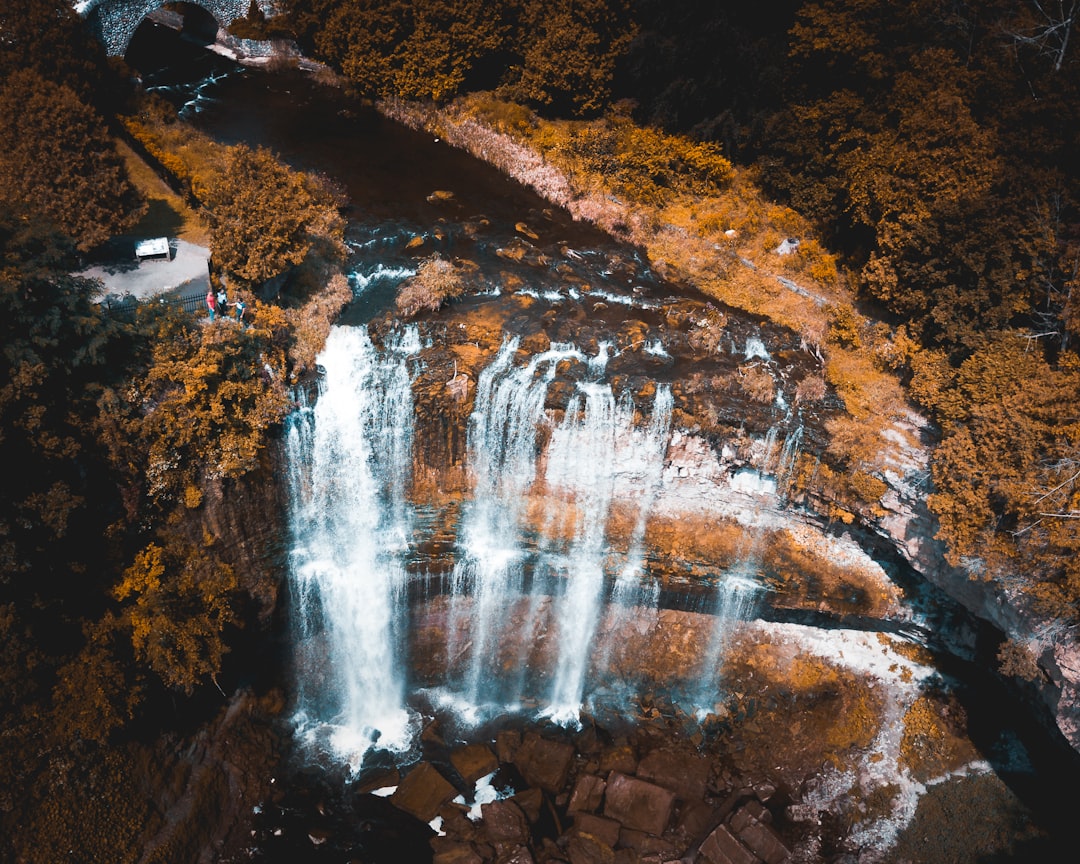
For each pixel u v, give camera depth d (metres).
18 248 37.84
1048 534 36.94
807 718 46.62
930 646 47.34
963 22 55.38
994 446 38.91
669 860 40.56
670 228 59.66
